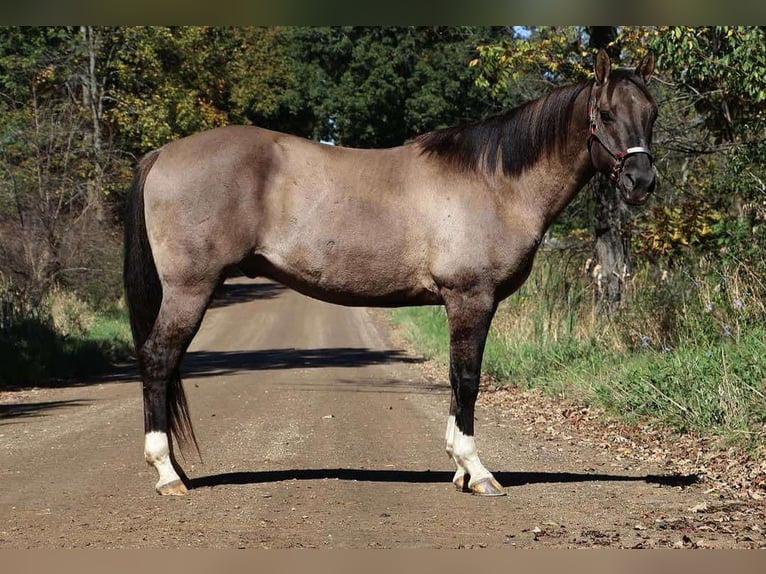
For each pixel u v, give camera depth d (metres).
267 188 6.66
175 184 6.60
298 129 52.84
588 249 17.58
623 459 8.51
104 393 15.57
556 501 6.57
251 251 6.70
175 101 35.34
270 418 11.45
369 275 6.75
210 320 35.22
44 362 18.56
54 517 5.99
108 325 26.34
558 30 14.76
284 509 6.23
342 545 5.27
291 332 30.44
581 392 11.98
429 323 27.30
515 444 9.45
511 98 19.50
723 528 5.76
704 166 15.91
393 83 42.12
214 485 7.09
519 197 6.84
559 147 6.84
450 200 6.76
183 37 36.91
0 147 26.91
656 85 15.51
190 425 6.79
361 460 8.34
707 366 9.81
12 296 22.42
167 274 6.61
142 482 7.23
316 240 6.67
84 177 29.97
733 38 11.84
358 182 6.75
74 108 31.11
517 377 14.38
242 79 45.97
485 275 6.76
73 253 26.92
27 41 32.88
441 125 42.03
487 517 6.05
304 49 45.16
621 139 6.66
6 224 25.92
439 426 10.73
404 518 5.99
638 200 6.64
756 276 11.44
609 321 14.45
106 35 33.72
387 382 16.56
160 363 6.60
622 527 5.79
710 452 8.27
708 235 14.26
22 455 8.78
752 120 13.06
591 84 6.89
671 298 13.29
